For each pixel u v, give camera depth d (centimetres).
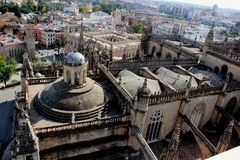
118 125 5134
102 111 5231
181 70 7400
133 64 7188
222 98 6456
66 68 5203
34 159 3872
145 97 4884
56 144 4606
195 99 6044
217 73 7700
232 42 8575
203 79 6419
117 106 5694
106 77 6556
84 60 5294
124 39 17562
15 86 12875
